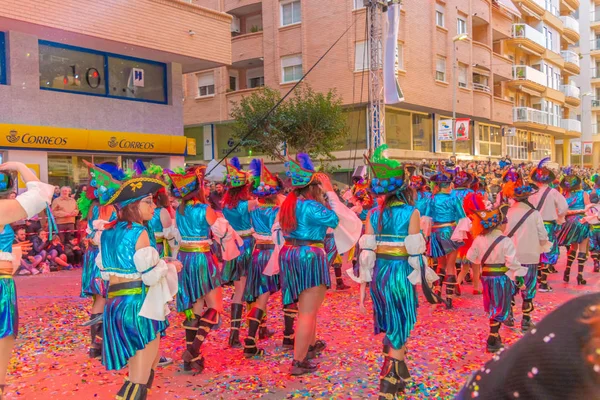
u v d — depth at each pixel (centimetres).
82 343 622
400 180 432
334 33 2184
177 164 1655
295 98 2062
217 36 1634
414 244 420
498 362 133
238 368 523
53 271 1163
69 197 1223
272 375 500
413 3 2203
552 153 3934
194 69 1786
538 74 3334
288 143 2034
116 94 1519
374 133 1614
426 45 2288
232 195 612
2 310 363
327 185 498
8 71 1276
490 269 553
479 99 2683
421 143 2439
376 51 1592
